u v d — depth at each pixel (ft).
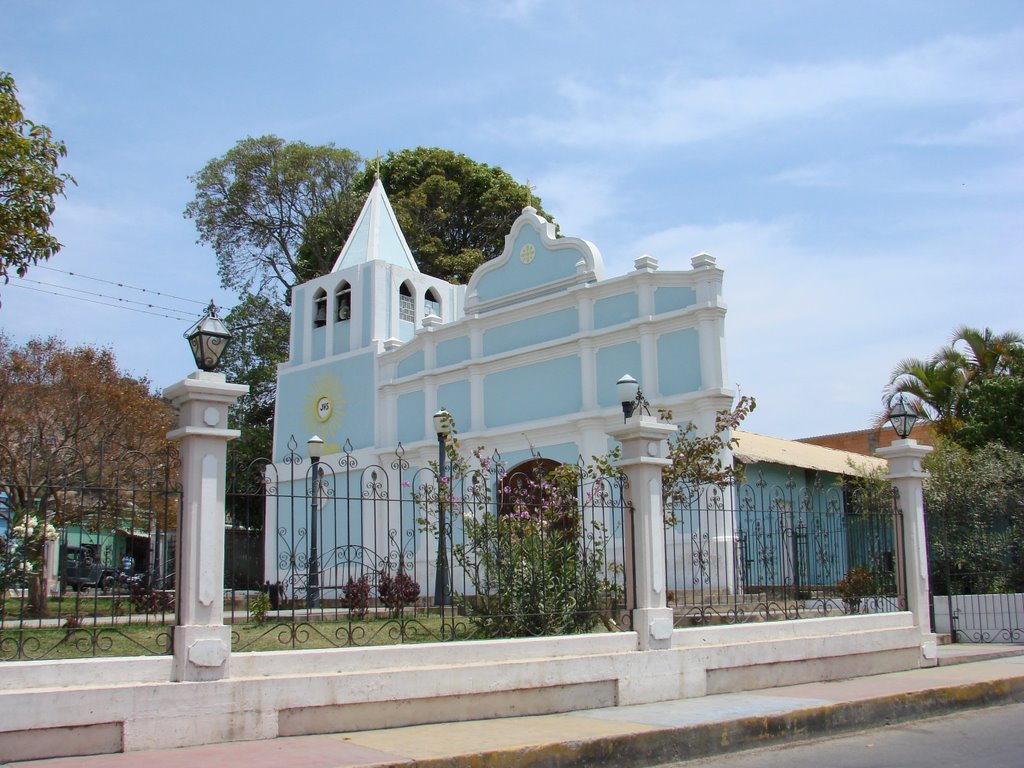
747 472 74.79
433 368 84.79
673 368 68.23
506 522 38.81
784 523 50.67
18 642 26.99
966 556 57.16
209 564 26.37
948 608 52.85
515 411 77.77
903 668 42.68
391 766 22.58
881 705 33.17
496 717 30.07
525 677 30.94
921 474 45.93
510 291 81.35
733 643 36.94
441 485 41.88
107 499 34.50
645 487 35.73
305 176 123.13
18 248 40.86
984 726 32.04
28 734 22.86
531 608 36.99
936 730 31.63
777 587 54.75
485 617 37.19
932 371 84.28
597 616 38.50
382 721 27.99
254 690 26.11
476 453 44.57
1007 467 60.85
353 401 90.94
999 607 51.34
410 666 29.17
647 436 35.83
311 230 123.85
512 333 79.61
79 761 22.77
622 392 38.75
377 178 104.53
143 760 22.95
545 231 79.20
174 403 28.22
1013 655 47.39
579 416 71.46
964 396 81.66
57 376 72.69
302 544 83.15
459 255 124.16
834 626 40.96
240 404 124.26
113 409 72.79
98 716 23.77
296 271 128.26
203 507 26.66
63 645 35.40
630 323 69.92
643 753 26.94
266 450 121.08
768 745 29.55
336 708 27.30
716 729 28.63
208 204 125.49
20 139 40.42
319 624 42.24
